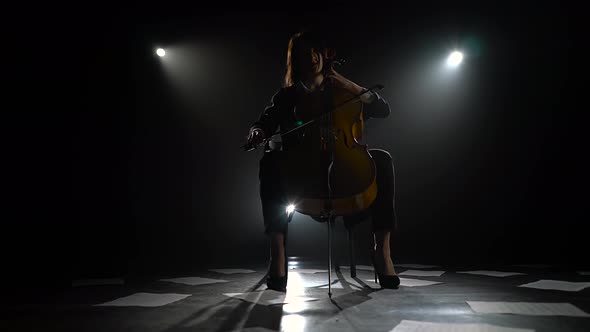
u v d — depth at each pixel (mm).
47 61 7648
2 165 7730
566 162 7676
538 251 5348
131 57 8164
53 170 8078
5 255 5043
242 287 2266
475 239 7402
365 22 7746
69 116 8094
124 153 8539
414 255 5023
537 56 7469
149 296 1963
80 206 8258
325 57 2367
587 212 7504
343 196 1956
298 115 2152
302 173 1984
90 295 2031
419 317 1431
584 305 1629
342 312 1533
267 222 2205
